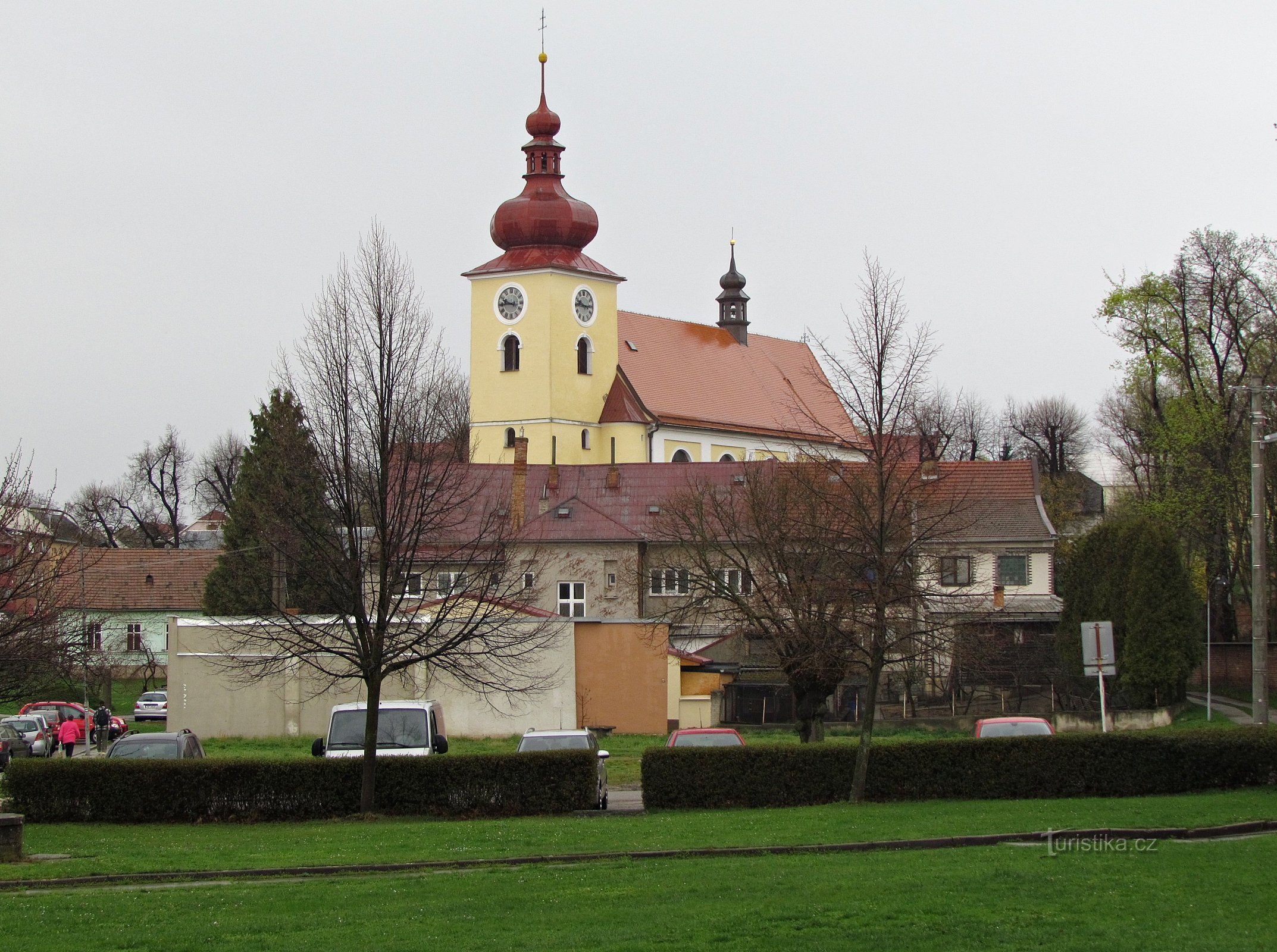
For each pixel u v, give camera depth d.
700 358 134.75
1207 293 85.25
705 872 25.89
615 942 20.50
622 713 73.69
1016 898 22.88
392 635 38.50
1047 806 34.44
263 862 28.14
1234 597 90.19
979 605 59.56
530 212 122.12
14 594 43.03
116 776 36.44
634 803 43.47
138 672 105.06
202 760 36.81
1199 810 32.81
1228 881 23.94
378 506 37.50
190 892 25.03
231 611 72.25
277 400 71.38
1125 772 37.09
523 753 37.12
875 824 31.77
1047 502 128.38
